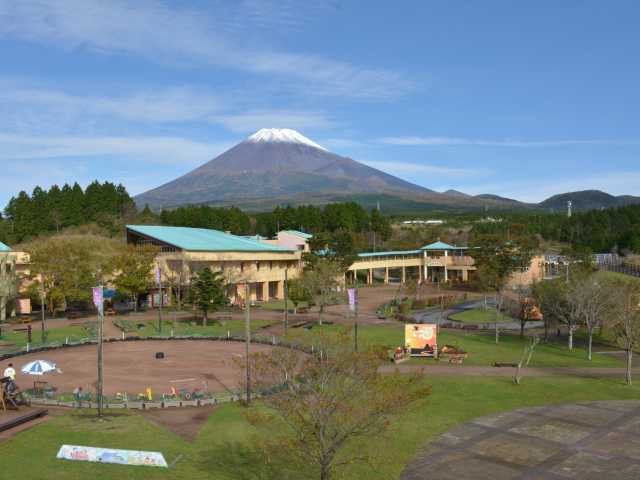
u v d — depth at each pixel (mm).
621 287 69812
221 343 71812
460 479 30000
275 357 29750
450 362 60469
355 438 34219
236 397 44438
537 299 77312
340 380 25797
